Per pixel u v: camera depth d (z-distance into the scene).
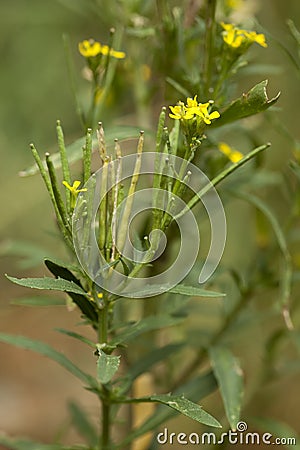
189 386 0.54
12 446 0.55
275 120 0.54
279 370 0.60
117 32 0.56
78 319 1.07
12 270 1.07
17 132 1.00
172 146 0.45
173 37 0.52
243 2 0.55
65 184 0.44
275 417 0.85
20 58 1.01
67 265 0.45
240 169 0.54
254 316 0.57
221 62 0.49
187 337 0.58
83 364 1.01
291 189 0.56
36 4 0.89
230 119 0.47
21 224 1.01
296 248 0.61
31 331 1.07
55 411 0.99
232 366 0.52
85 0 0.59
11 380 1.03
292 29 0.52
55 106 1.01
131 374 0.51
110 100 0.58
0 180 0.99
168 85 0.52
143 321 0.50
